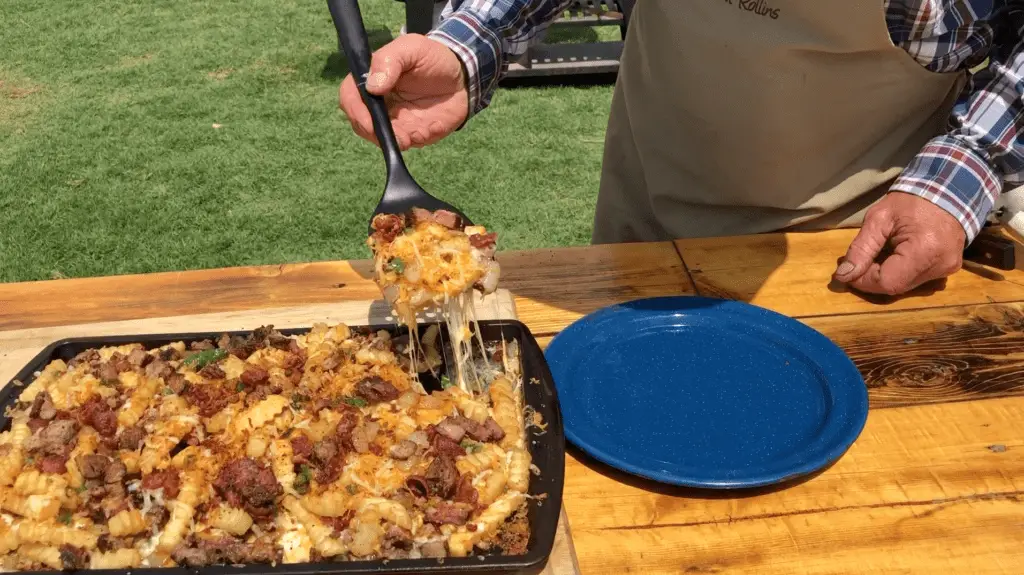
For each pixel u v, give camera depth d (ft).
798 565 4.12
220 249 13.75
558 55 19.40
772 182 7.01
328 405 4.76
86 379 4.84
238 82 19.79
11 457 4.31
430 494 4.25
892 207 6.21
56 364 4.99
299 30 23.00
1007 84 6.10
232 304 6.04
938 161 6.16
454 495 4.23
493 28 6.59
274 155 16.61
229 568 3.74
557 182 15.61
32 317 5.88
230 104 18.71
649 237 8.12
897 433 4.91
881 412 5.08
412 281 4.81
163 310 5.97
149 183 15.65
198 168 16.12
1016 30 6.20
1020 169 6.18
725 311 5.79
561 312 5.98
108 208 14.88
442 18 7.10
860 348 5.65
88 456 4.35
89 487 4.32
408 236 4.93
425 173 15.83
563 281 6.33
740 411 5.00
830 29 6.19
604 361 5.39
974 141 6.12
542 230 14.16
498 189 15.35
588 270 6.46
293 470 4.40
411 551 3.99
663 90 7.27
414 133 6.29
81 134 17.39
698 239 6.84
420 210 5.03
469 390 5.14
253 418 4.65
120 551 3.95
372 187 15.52
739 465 4.58
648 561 4.15
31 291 6.17
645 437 4.80
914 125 6.82
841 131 6.74
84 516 4.22
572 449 4.84
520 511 4.19
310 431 4.57
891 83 6.49
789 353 5.46
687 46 6.90
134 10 24.45
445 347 5.31
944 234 5.99
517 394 4.95
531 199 15.07
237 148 16.87
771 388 5.17
